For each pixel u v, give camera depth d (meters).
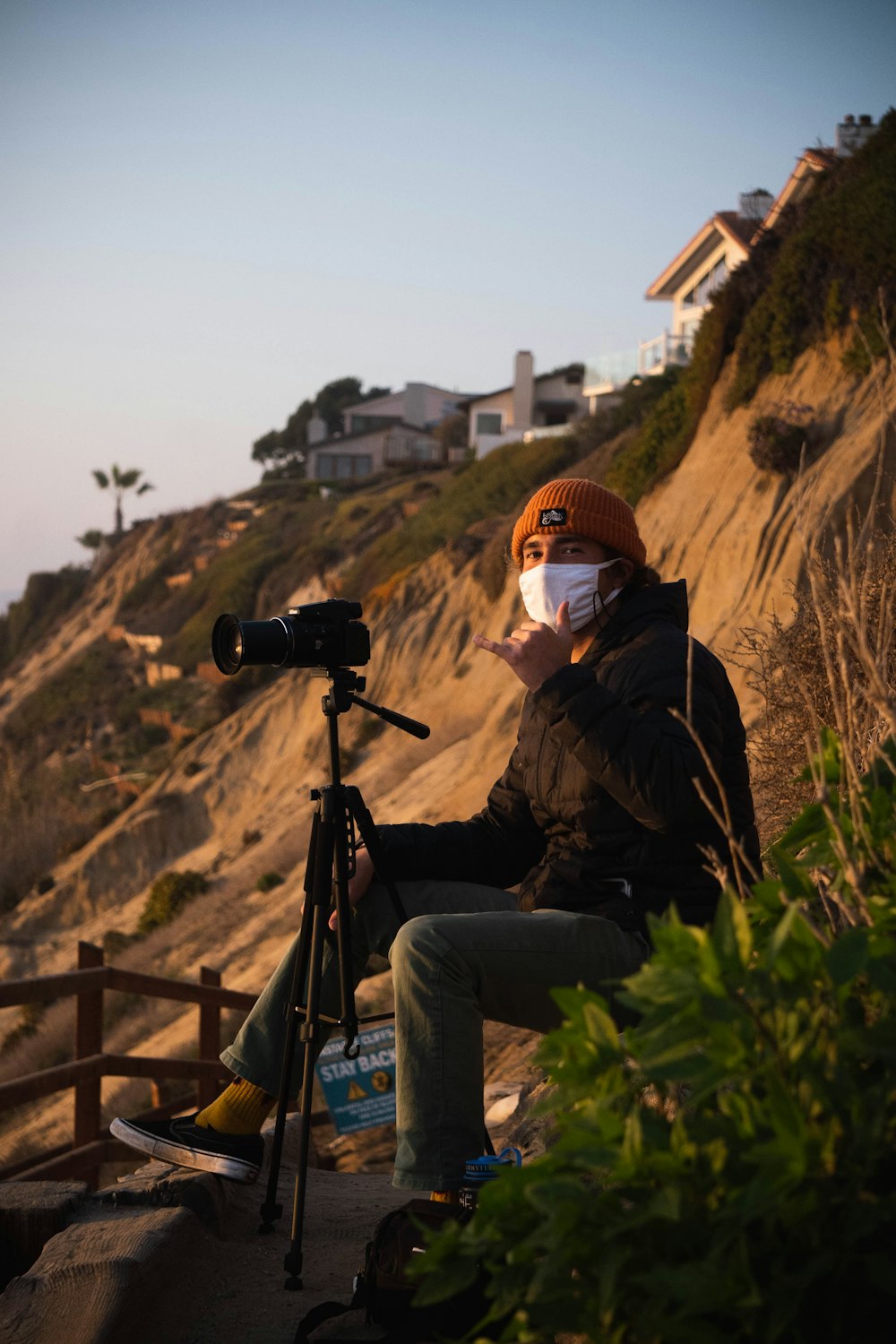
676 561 16.31
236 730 32.47
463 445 63.16
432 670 27.22
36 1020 20.05
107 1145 5.21
